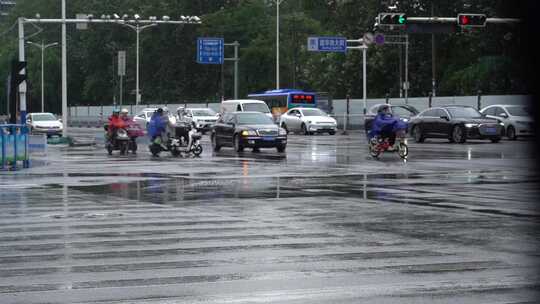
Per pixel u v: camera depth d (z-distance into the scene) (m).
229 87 110.19
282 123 67.62
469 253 12.34
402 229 14.90
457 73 78.62
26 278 10.63
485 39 77.19
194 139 38.91
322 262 11.66
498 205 18.56
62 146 51.50
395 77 86.56
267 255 12.24
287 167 30.86
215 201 19.69
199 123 67.62
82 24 53.84
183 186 23.59
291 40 100.50
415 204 18.81
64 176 27.59
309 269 11.15
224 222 15.99
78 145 52.47
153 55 115.88
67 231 14.91
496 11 73.69
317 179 25.62
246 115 42.50
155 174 28.06
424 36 84.56
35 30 143.38
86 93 130.38
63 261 11.87
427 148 43.00
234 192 21.78
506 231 14.58
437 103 68.81
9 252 12.65
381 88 89.12
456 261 11.69
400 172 28.17
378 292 9.70
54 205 19.12
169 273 10.92
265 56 101.38
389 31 83.00
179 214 17.31
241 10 107.00
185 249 12.84
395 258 11.94
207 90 112.75
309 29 101.94
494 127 47.88
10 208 18.58
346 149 43.41
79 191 22.45
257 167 30.98
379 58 85.25
